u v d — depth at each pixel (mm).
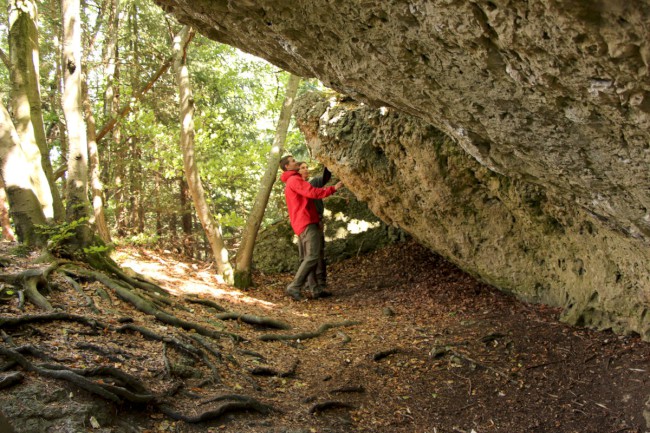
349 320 6312
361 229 9750
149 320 4754
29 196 5504
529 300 6285
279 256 9516
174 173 9758
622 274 4770
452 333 5719
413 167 6109
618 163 2805
